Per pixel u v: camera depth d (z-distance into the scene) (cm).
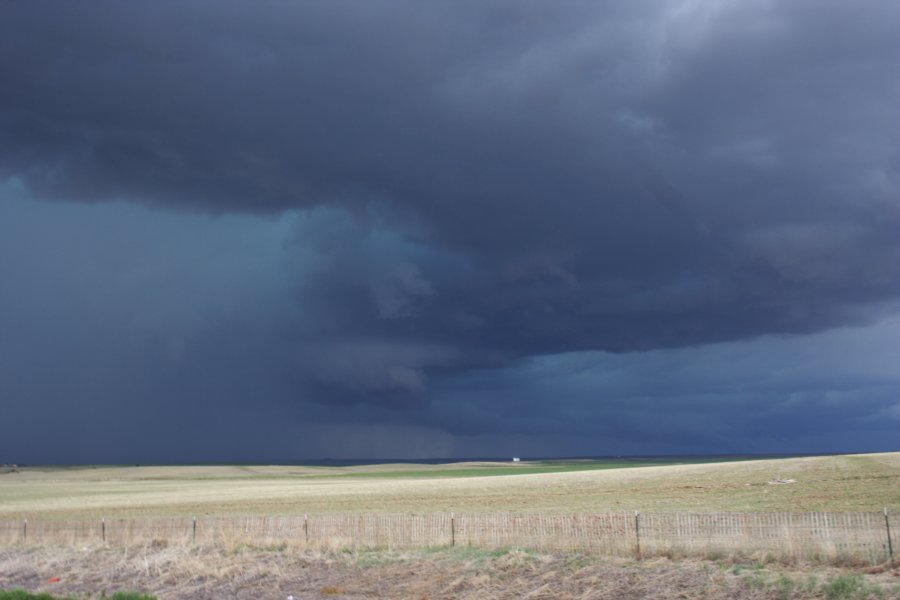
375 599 2602
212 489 12288
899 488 6356
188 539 4219
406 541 3769
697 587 2323
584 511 5688
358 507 7231
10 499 10694
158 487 13638
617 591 2392
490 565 2836
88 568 3462
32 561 3775
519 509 6197
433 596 2569
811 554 2650
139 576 3206
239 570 3136
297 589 2828
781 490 6825
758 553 2717
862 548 2755
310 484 13575
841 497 5928
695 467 11838
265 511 7169
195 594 2833
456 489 9569
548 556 2905
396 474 19812
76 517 7288
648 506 5981
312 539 3906
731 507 5578
